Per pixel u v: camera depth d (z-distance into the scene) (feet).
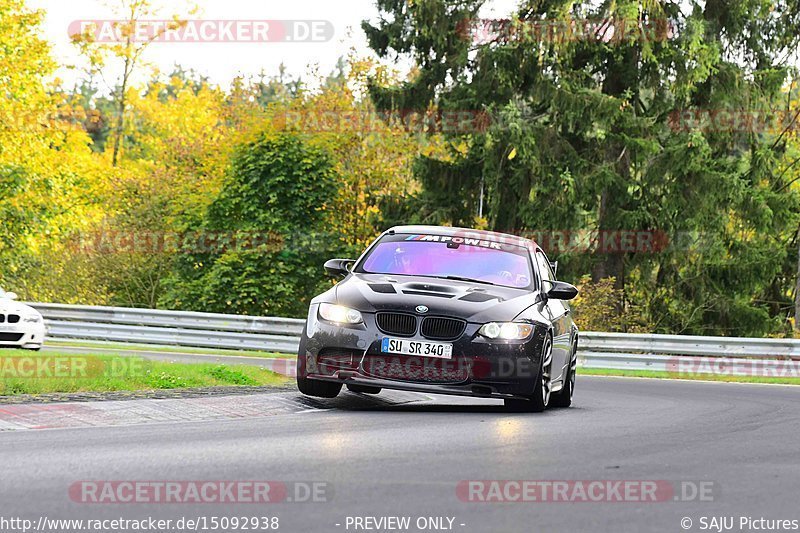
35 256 355.15
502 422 91.20
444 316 99.30
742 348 208.03
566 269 327.06
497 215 335.47
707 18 330.75
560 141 319.27
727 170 320.09
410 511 50.83
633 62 326.65
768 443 80.59
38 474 58.49
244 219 334.85
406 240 114.62
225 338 244.63
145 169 396.78
